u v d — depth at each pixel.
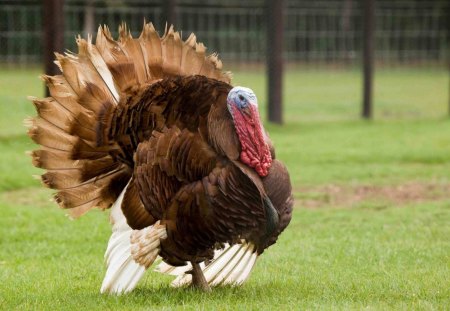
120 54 17.08
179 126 16.25
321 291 17.62
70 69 16.69
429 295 17.02
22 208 28.64
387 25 80.12
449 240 23.86
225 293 17.17
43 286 18.70
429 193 31.55
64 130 16.84
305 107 60.16
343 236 24.66
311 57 78.25
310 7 75.94
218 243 16.48
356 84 72.00
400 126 49.81
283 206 16.56
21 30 65.94
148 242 16.53
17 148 39.75
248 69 74.44
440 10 80.56
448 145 42.06
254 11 73.00
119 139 16.84
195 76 16.44
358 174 34.75
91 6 62.34
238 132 16.17
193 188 16.14
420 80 76.00
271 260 21.42
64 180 17.12
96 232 25.38
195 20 70.94
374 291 17.58
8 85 59.78
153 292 17.36
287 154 38.97
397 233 24.91
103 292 16.94
